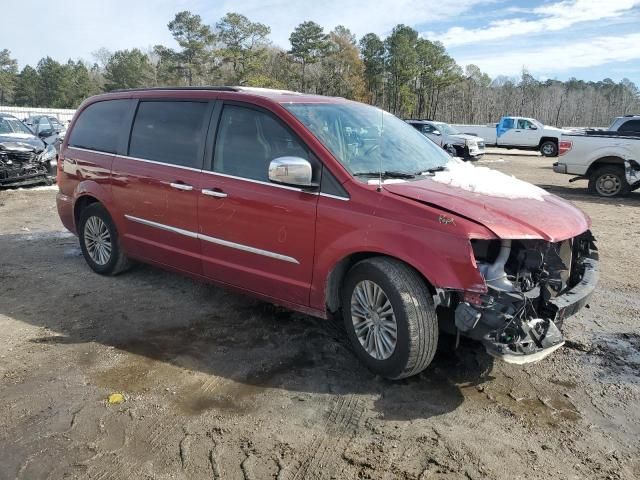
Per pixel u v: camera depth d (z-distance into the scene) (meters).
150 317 4.67
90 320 4.59
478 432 3.10
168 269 5.00
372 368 3.64
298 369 3.78
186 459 2.83
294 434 3.05
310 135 3.87
